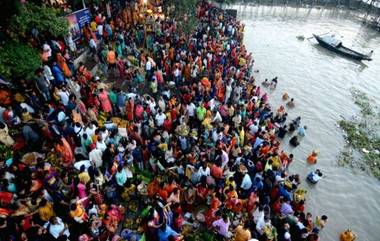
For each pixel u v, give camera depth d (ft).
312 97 88.58
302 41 134.21
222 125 52.42
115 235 31.35
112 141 39.37
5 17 36.50
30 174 30.30
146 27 76.43
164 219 31.91
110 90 51.47
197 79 66.13
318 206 51.70
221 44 87.81
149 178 40.47
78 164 35.04
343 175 59.98
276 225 40.93
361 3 193.06
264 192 43.50
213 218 35.99
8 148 34.01
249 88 72.43
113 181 35.81
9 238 25.76
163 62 63.98
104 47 58.34
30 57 38.37
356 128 76.07
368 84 101.45
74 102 41.34
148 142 42.27
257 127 55.06
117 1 78.54
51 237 26.84
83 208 30.12
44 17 41.42
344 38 144.36
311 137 70.08
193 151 43.65
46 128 36.55
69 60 48.57
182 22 88.12
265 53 116.88
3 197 27.73
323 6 197.36
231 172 42.98
